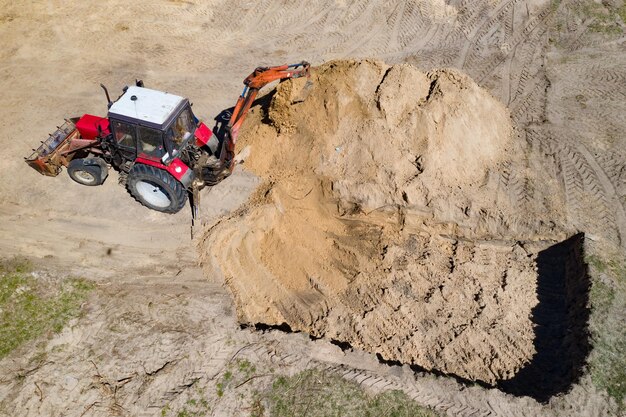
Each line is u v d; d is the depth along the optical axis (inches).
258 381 315.9
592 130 493.7
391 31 653.3
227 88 574.6
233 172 462.0
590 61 585.9
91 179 445.1
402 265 393.4
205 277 384.8
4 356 331.9
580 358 326.3
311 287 386.3
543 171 450.3
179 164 401.4
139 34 653.9
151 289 374.9
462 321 360.2
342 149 435.8
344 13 681.0
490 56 603.8
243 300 371.9
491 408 302.8
